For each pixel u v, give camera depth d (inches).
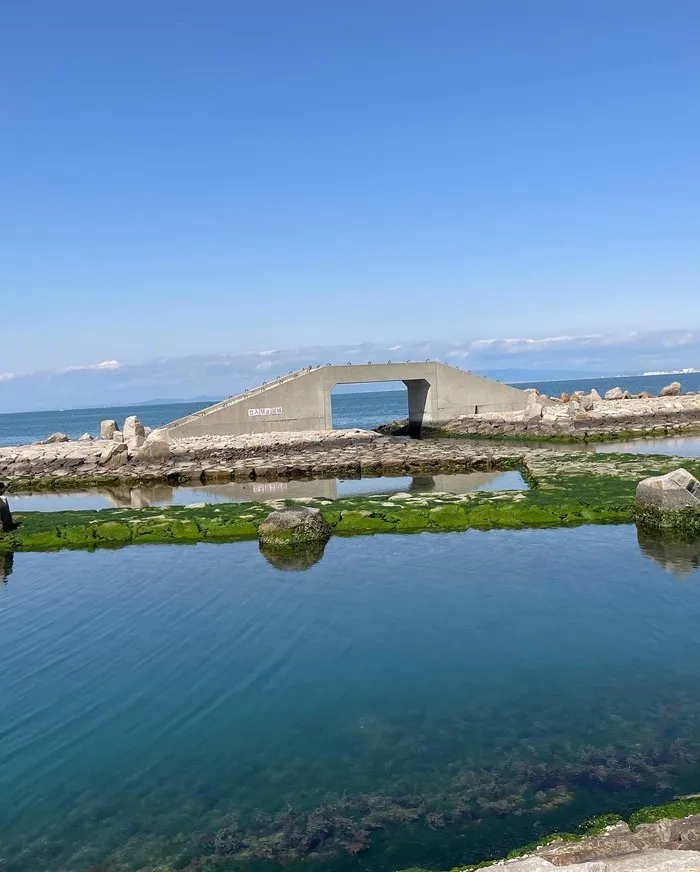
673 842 315.3
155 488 1872.5
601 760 410.6
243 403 2684.5
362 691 521.0
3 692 547.8
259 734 469.1
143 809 394.9
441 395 3051.2
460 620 652.1
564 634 606.2
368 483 1740.9
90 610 733.9
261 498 1562.5
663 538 911.7
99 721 497.0
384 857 341.1
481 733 452.1
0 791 418.9
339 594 743.7
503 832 350.6
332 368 2778.1
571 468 1502.2
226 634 645.9
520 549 891.4
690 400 3083.2
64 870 346.9
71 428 7086.6
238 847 357.1
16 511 1499.8
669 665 536.4
